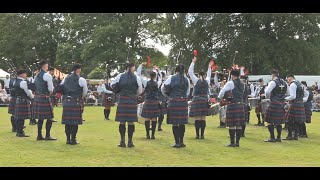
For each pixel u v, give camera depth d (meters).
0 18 40.38
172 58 31.23
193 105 8.70
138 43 37.19
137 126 11.12
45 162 5.80
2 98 20.59
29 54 38.41
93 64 32.97
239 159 6.25
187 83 7.44
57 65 35.62
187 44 31.19
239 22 31.06
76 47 35.62
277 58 28.94
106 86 13.27
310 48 29.33
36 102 8.07
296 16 29.17
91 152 6.71
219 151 6.99
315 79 23.83
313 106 20.50
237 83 7.57
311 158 6.38
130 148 7.19
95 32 33.84
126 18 35.53
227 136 9.10
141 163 5.84
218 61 29.97
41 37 39.94
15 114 8.77
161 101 10.04
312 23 29.42
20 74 8.62
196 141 8.27
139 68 8.69
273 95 8.30
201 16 30.30
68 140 7.56
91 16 36.16
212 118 14.12
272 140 8.37
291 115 8.81
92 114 15.81
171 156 6.45
